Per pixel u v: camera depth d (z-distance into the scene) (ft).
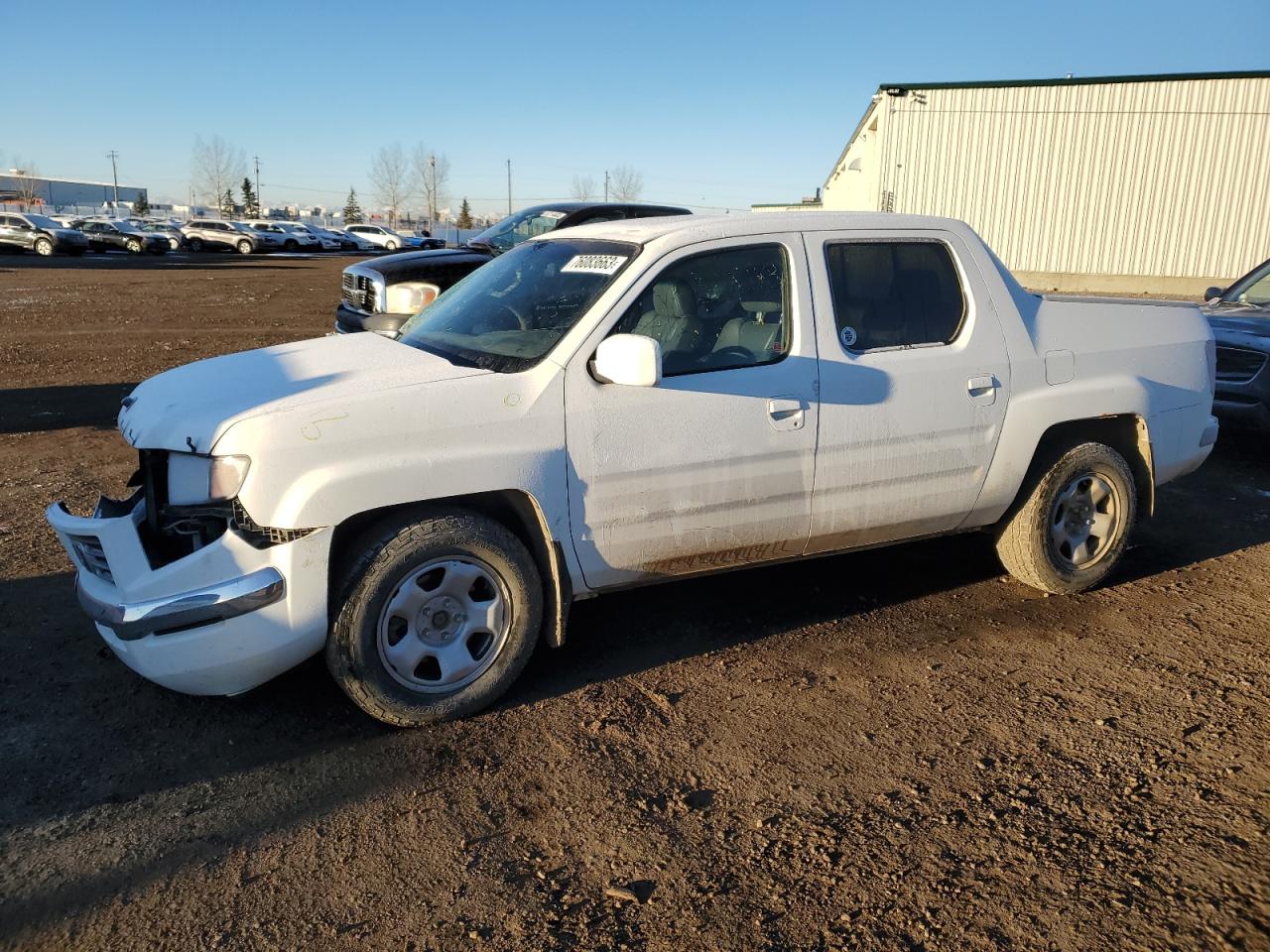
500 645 12.05
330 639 11.10
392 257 31.27
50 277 86.58
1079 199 89.20
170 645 10.65
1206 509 21.42
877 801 10.35
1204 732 11.78
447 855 9.48
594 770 10.93
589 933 8.43
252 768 10.94
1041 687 12.91
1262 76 82.33
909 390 13.71
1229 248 86.89
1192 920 8.55
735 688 12.84
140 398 12.29
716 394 12.48
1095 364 15.31
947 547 18.42
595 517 12.12
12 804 10.19
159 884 9.06
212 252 158.71
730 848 9.58
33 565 16.70
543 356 11.96
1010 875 9.17
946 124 90.38
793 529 13.47
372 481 10.84
